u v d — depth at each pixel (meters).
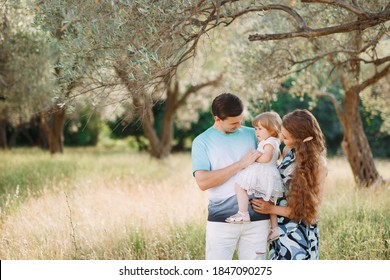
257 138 3.95
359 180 8.84
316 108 22.25
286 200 3.84
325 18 5.78
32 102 9.68
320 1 4.18
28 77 8.81
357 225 5.78
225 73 11.38
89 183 8.89
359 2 5.04
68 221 6.05
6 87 9.20
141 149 24.62
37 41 8.03
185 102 15.55
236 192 3.75
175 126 25.84
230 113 3.68
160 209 6.27
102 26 3.95
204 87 13.93
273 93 8.21
